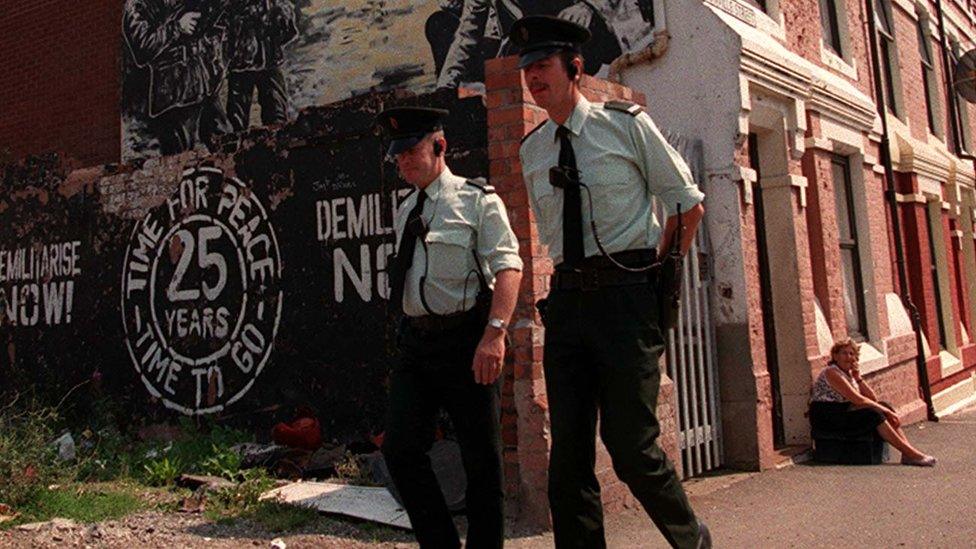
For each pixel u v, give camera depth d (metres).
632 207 3.23
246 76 10.39
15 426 6.18
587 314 3.17
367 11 9.68
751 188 7.07
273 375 6.95
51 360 8.36
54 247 8.46
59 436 7.58
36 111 11.95
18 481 5.03
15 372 8.56
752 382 6.71
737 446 6.77
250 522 4.91
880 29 12.28
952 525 4.86
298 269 6.89
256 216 7.16
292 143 6.98
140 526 4.80
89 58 11.59
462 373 3.53
